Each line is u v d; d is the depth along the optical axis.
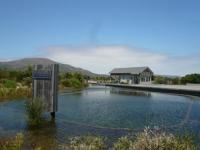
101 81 93.88
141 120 19.08
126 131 15.12
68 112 22.44
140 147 6.43
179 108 26.70
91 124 17.06
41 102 17.55
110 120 18.80
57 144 11.87
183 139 8.08
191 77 73.50
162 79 78.94
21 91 33.81
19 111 21.52
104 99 35.62
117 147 8.21
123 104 29.70
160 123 17.98
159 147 6.35
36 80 19.70
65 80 58.53
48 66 19.06
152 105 29.14
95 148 8.20
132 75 85.69
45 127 15.66
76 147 8.03
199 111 24.58
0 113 20.52
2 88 33.12
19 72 56.03
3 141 11.12
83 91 52.00
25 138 12.91
